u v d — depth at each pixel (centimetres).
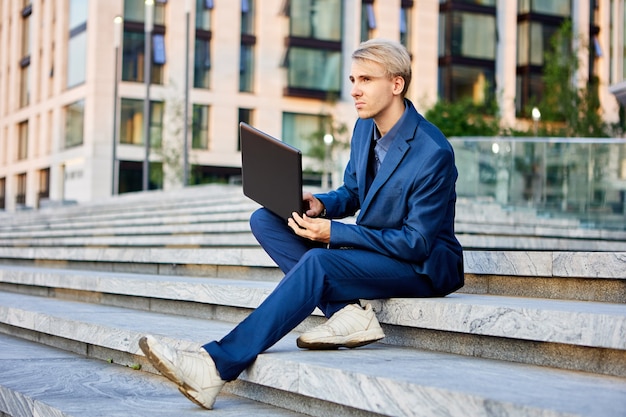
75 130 4053
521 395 264
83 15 4000
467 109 3409
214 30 3941
